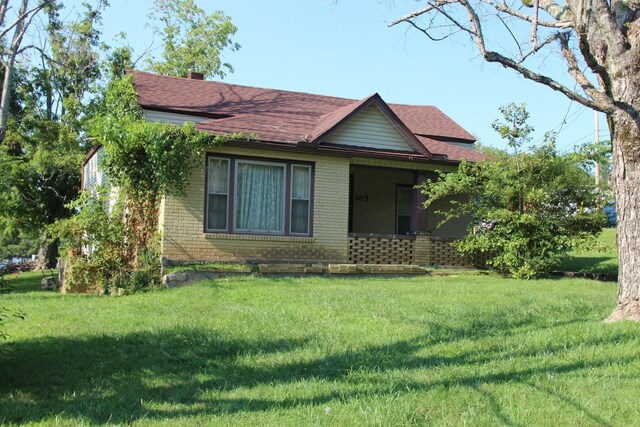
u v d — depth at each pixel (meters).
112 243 14.52
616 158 8.84
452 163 18.03
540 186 15.95
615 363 6.55
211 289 12.43
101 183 19.61
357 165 17.39
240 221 15.81
